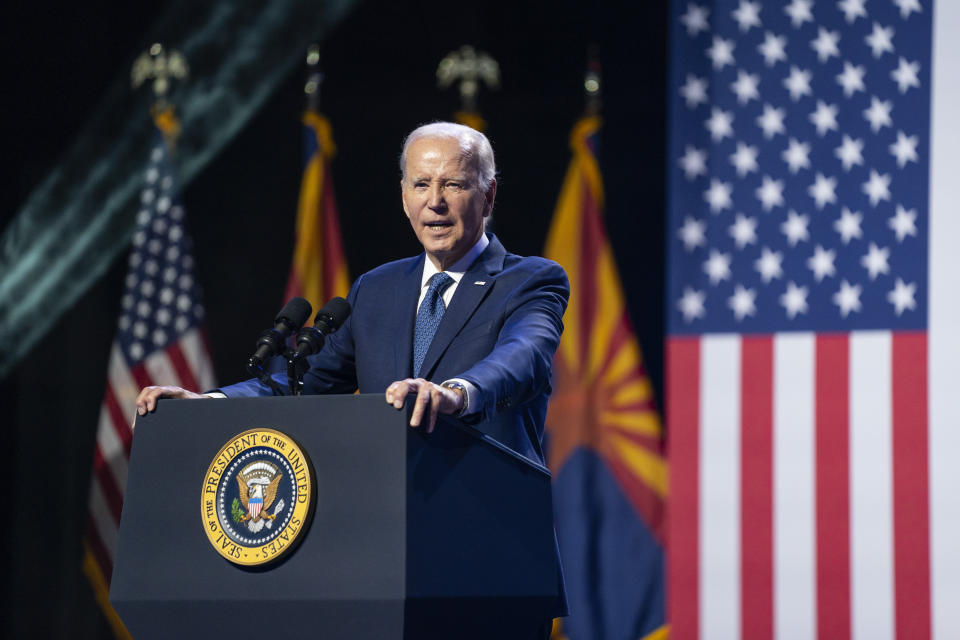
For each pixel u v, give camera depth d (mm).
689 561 17797
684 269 17922
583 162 26188
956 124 17219
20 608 28719
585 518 25516
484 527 6320
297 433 6133
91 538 25719
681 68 18031
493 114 29625
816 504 17469
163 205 26891
